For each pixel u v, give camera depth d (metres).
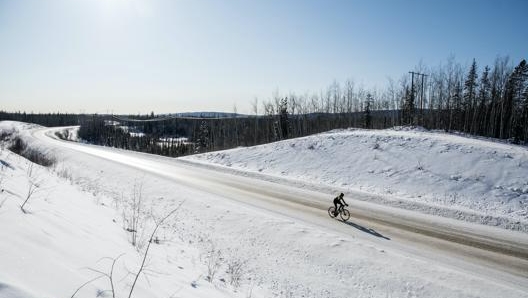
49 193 9.29
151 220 12.80
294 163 30.94
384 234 12.91
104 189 20.64
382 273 9.85
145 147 95.31
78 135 122.06
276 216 14.82
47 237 4.63
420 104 55.47
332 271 10.27
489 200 19.28
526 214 17.31
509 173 21.52
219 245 12.16
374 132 35.09
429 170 23.89
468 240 12.34
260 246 12.16
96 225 7.39
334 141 33.47
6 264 3.26
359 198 19.36
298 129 74.75
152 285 4.59
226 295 5.94
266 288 8.90
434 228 13.70
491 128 53.47
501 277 9.47
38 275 3.31
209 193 19.78
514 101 52.69
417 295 8.91
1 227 4.26
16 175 10.55
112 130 126.06
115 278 4.20
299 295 8.94
